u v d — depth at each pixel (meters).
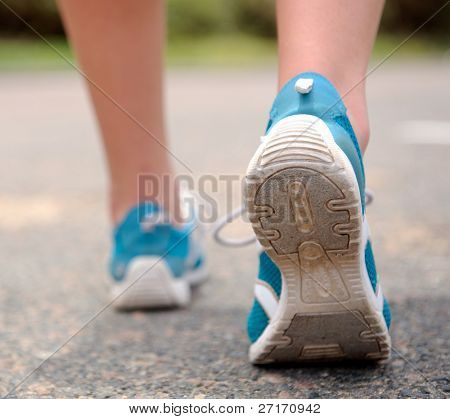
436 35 35.69
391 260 5.99
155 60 4.82
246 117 15.45
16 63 27.59
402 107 15.98
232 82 23.52
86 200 8.90
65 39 32.16
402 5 35.66
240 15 40.09
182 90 21.45
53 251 6.76
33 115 17.38
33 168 11.11
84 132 14.76
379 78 23.02
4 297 5.41
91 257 6.52
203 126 14.25
